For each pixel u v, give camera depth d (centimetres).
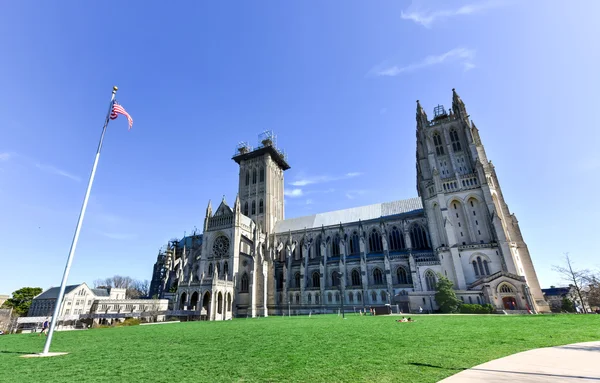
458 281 7500
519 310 6269
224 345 2405
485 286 6825
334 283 9581
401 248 9725
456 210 8469
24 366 1692
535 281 7338
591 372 1184
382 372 1333
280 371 1426
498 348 1834
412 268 8256
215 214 10844
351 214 11725
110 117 3091
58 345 2631
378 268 9050
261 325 4541
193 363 1697
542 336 2305
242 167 14288
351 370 1392
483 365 1380
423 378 1203
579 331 2528
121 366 1656
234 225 10050
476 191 8238
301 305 9338
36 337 3456
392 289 8362
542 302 7075
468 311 6556
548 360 1438
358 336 2658
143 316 6856
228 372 1448
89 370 1566
